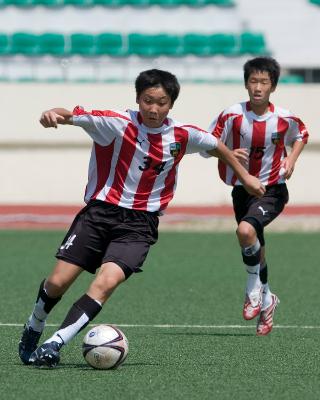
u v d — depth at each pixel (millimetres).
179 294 42906
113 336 23250
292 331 31953
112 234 23438
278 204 31312
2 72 91125
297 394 20531
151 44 92188
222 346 28219
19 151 87125
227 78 91750
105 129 23203
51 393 20203
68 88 85500
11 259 56812
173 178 23938
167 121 23625
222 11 92625
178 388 21016
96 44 92062
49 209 85000
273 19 92062
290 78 92688
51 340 22781
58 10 92312
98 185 23609
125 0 92438
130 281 47688
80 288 45656
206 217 81688
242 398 19984
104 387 20922
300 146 31500
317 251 62344
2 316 35000
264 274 30750
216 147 24047
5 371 22922
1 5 91812
